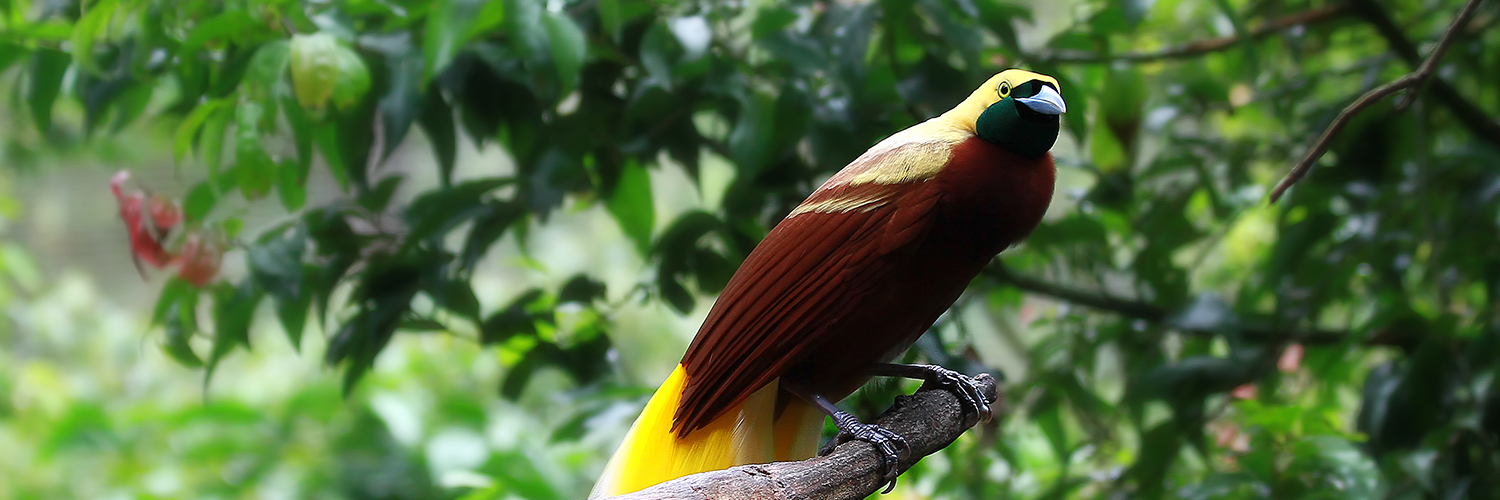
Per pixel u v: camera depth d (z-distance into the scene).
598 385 7.07
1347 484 6.34
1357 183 7.64
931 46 6.50
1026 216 4.58
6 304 16.88
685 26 5.98
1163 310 7.98
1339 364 8.54
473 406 10.59
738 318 4.67
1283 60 9.98
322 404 11.66
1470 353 6.72
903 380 6.79
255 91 5.48
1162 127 8.52
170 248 6.40
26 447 14.46
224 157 7.50
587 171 7.20
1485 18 8.55
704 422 4.68
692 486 3.96
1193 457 9.29
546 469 9.93
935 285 4.63
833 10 6.50
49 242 19.72
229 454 11.30
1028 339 11.03
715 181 17.02
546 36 5.63
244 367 15.98
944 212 4.46
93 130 6.64
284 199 6.34
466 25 5.18
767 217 7.12
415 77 5.95
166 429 12.26
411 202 6.88
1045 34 10.16
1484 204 7.39
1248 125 10.42
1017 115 4.44
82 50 5.72
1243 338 7.96
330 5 6.03
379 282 6.87
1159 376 7.41
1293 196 7.81
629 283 16.12
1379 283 8.10
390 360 13.84
